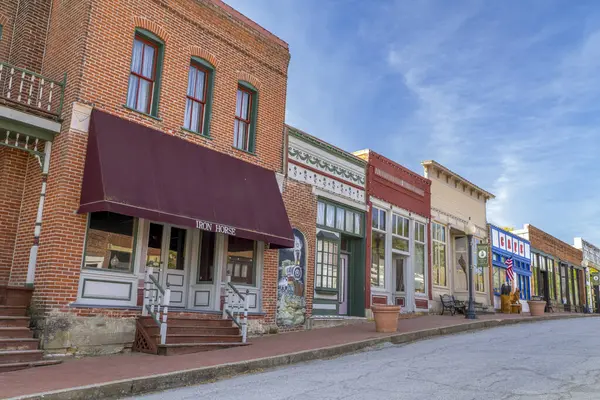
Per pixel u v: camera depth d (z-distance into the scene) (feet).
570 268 140.36
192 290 46.85
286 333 50.85
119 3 41.32
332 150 61.46
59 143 38.06
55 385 25.80
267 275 51.06
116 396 26.45
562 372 29.73
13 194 39.70
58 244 36.04
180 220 39.37
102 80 39.55
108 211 36.11
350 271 65.16
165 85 43.91
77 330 35.94
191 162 43.70
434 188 82.79
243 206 46.19
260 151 52.21
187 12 46.44
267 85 54.13
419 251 76.95
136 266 40.52
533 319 75.92
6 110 35.65
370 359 37.52
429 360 35.65
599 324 67.46
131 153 38.91
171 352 36.70
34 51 41.98
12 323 34.30
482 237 94.89
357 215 65.31
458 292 85.35
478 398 23.90
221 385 29.14
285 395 25.53
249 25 52.42
